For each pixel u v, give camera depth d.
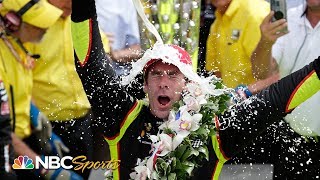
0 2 10.79
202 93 8.28
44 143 11.05
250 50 11.67
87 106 11.17
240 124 8.19
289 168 11.31
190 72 8.16
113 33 11.76
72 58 11.13
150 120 8.43
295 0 11.71
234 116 8.23
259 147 11.18
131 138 8.41
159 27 9.23
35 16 10.76
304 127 11.14
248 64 11.69
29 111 10.96
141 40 9.40
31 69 10.95
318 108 11.20
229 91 8.77
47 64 11.02
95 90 8.31
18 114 10.87
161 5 9.21
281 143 11.20
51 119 11.09
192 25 9.27
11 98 10.83
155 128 8.40
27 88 10.91
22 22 10.76
